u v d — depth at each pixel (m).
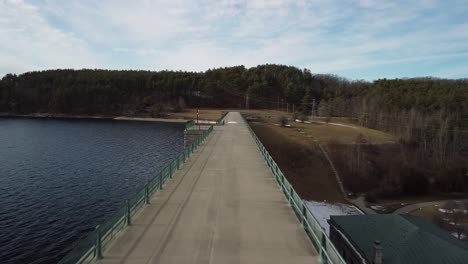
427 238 16.81
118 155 54.69
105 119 118.50
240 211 11.25
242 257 7.91
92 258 7.58
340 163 51.03
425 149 62.41
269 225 9.99
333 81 156.00
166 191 13.59
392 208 41.16
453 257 15.36
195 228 9.65
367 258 15.68
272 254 8.09
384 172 50.16
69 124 100.88
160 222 10.05
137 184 37.91
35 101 136.12
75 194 33.62
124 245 8.40
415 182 47.50
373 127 84.81
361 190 46.09
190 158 21.61
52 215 28.14
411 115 73.38
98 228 7.65
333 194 43.31
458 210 39.62
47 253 22.20
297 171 47.34
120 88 145.38
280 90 145.25
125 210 9.69
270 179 15.95
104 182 38.22
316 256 8.02
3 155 50.94
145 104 136.00
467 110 74.88
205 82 151.38
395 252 16.11
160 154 56.81
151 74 160.38
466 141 64.88
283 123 76.88
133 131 86.62
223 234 9.26
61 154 53.53
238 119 64.69
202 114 114.62
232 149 25.62
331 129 75.19
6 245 23.00
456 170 53.00
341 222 19.78
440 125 68.06
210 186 14.51
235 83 151.88
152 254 7.94
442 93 86.00
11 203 30.36
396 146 62.75
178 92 145.75
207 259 7.76
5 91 139.88
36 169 42.84
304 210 9.79
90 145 63.41
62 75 163.00
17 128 87.25
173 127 96.88
